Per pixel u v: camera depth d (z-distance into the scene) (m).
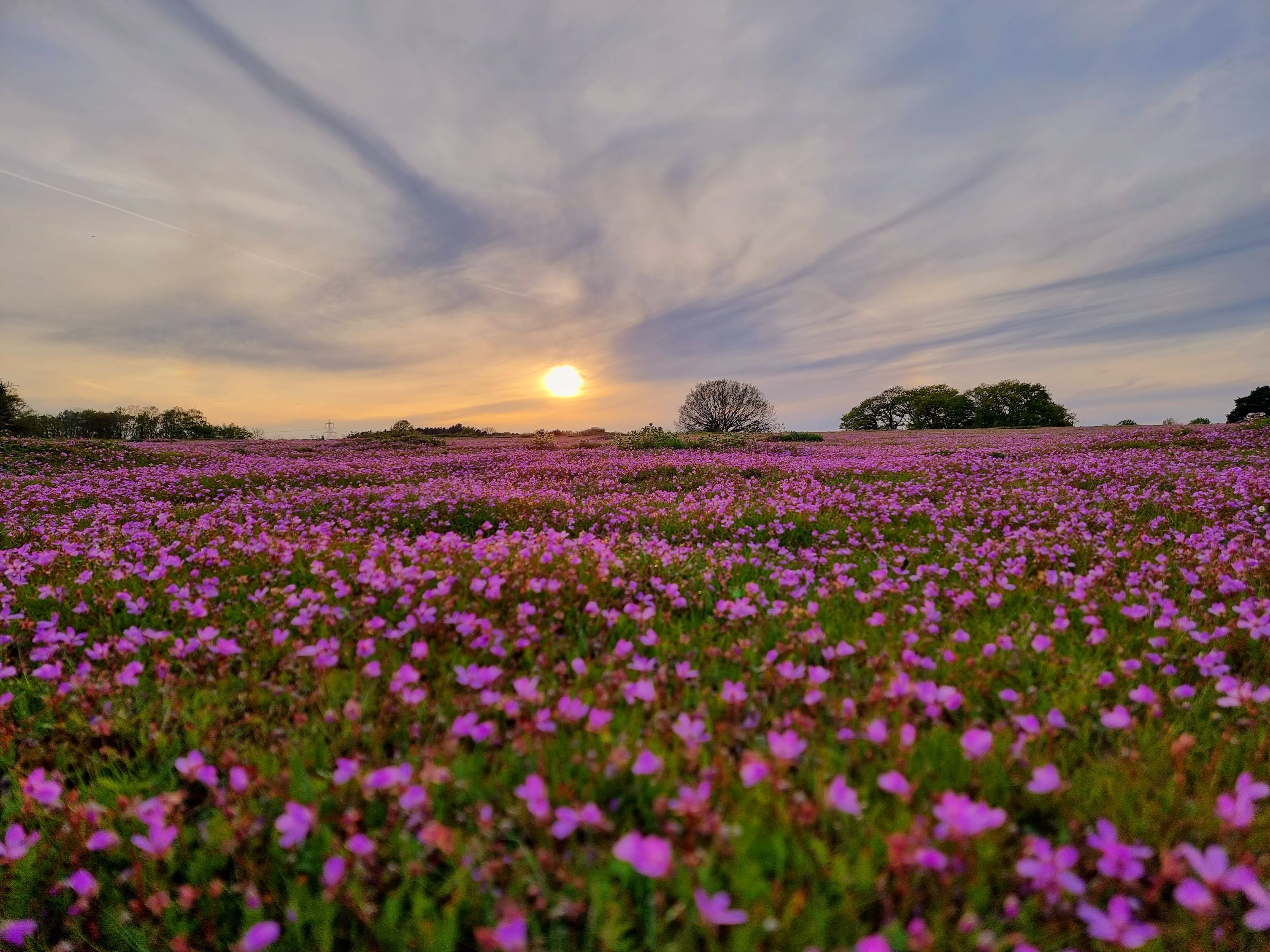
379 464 20.98
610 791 2.18
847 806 1.78
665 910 1.69
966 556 6.09
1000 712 2.86
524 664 3.44
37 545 6.91
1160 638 3.40
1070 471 13.03
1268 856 1.79
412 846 1.95
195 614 4.00
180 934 1.81
